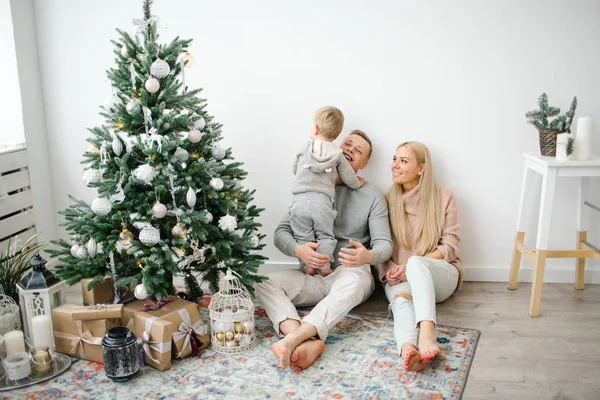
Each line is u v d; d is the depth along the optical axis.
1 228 2.50
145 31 1.97
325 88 2.61
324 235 2.38
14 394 1.77
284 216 2.52
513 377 1.84
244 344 2.04
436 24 2.50
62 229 2.91
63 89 2.74
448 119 2.57
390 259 2.53
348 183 2.46
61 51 2.70
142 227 1.95
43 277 1.99
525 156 2.49
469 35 2.49
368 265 2.45
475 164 2.60
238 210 2.17
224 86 2.66
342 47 2.56
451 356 1.97
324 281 2.34
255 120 2.67
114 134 1.97
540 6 2.44
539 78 2.50
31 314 1.98
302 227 2.38
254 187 2.74
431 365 1.91
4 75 2.60
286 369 1.90
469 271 2.71
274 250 2.78
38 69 2.73
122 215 1.95
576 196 2.57
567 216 2.60
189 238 2.03
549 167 2.24
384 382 1.81
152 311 1.96
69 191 2.86
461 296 2.52
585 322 2.25
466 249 2.69
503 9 2.46
